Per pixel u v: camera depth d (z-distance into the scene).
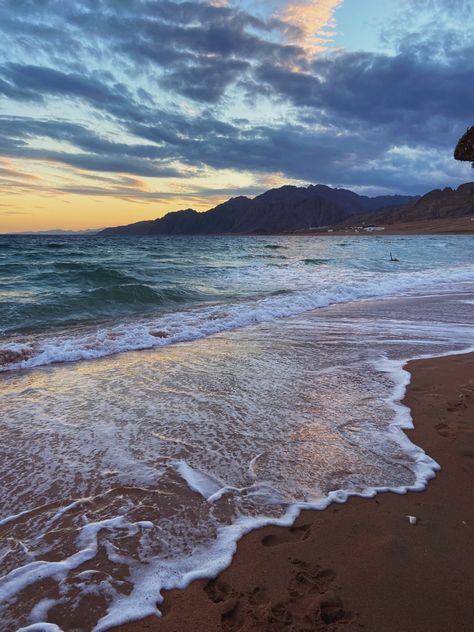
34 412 3.84
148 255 29.45
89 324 7.88
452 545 2.18
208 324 7.76
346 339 6.72
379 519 2.38
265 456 3.06
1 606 1.79
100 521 2.35
